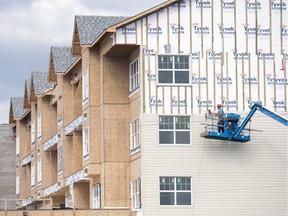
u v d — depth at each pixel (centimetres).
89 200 7988
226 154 6725
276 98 6838
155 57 6712
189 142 6688
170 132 6681
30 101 10025
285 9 6931
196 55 6775
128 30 6700
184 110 6706
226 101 6781
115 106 7062
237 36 6850
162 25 6750
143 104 6669
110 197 7006
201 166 6681
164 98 6700
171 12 6781
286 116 6838
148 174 6619
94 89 7194
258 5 6900
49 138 9444
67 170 8394
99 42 7112
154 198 6600
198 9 6819
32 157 10175
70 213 6881
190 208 6625
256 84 6825
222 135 6612
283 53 6888
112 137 7044
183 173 6656
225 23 6844
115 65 7081
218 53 6806
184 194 6644
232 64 6819
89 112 7194
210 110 6719
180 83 6725
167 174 6638
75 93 8319
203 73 6775
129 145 7050
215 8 6844
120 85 7075
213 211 6662
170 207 6606
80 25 7338
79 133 8069
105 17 7475
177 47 6750
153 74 6706
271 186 6750
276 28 6900
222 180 6694
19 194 10938
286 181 6775
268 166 6775
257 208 6719
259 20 6894
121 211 6825
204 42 6800
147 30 6725
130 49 6875
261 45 6875
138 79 6800
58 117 8712
